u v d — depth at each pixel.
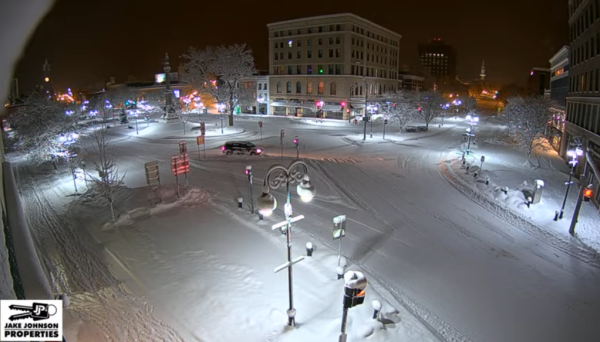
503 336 11.77
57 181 30.17
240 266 14.68
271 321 11.52
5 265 2.94
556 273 15.75
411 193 25.94
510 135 47.59
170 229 18.20
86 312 11.73
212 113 92.56
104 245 16.61
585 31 33.44
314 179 28.23
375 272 15.04
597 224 21.20
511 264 16.36
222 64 61.84
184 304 12.31
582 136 32.09
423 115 68.00
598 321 12.69
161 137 53.22
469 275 15.25
